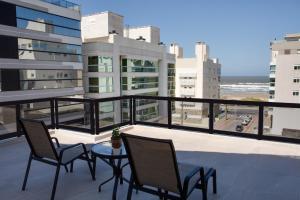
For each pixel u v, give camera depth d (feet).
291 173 11.71
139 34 129.59
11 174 11.60
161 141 6.47
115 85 95.86
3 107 17.07
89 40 105.50
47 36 76.38
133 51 104.99
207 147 15.98
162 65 126.72
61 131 20.08
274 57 117.60
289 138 16.01
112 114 20.57
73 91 85.30
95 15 103.30
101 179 11.05
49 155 9.66
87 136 18.62
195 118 19.19
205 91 168.14
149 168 7.16
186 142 17.24
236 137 17.49
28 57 71.51
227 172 11.85
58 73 80.28
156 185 7.29
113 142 9.66
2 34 64.85
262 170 12.09
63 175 11.49
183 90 167.53
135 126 21.77
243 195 9.54
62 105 20.30
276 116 16.26
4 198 9.34
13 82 67.92
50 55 77.71
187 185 6.86
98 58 87.81
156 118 21.16
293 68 105.81
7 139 17.12
